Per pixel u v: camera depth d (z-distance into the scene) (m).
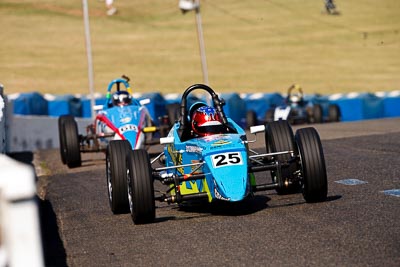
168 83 162.62
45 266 23.75
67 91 153.12
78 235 28.55
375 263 20.59
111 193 32.34
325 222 26.70
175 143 33.25
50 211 35.38
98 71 173.88
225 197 27.28
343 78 167.50
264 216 28.84
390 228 24.88
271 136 32.19
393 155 47.16
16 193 12.54
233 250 23.59
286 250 22.97
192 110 33.81
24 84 158.38
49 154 68.94
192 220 29.53
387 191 32.88
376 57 190.12
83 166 57.12
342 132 71.50
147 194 28.61
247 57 190.12
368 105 117.19
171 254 23.83
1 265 13.12
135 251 24.78
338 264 20.83
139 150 29.61
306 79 166.62
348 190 34.12
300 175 30.38
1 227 13.23
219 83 162.88
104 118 56.94
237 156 29.03
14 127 80.50
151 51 195.38
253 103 111.56
